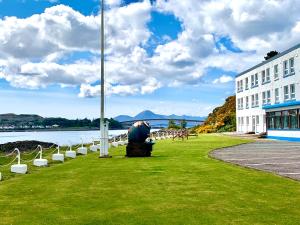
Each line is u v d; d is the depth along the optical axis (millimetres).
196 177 14469
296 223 8211
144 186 12719
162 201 10430
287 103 44625
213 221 8430
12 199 11133
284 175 14688
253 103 62688
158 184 13047
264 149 29703
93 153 29672
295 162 19578
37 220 8781
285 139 45656
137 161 21078
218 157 22734
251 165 18266
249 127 64938
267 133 51594
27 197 11406
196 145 35656
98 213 9289
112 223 8406
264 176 14555
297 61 45500
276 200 10367
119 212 9336
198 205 9906
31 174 16859
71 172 17016
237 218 8641
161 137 55688
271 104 54219
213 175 14953
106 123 24688
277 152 26469
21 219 8898
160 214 9078
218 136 58219
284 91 49781
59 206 10109
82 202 10523
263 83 57438
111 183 13500
